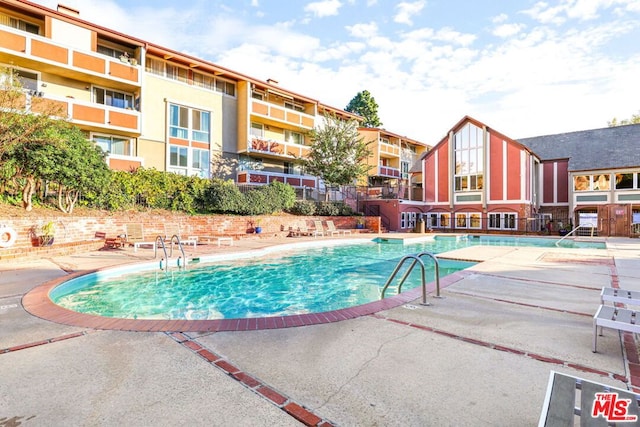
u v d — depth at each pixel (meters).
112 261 10.27
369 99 61.78
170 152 21.91
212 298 8.16
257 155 26.50
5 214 10.81
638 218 24.89
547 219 28.86
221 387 3.00
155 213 16.58
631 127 29.06
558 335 4.37
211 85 24.36
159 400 2.78
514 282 7.69
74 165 12.01
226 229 18.89
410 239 20.91
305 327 4.60
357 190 29.81
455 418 2.56
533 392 2.95
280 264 12.48
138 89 19.84
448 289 6.97
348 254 15.52
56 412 2.59
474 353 3.78
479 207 28.38
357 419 2.55
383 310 5.44
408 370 3.36
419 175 40.16
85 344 3.95
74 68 17.06
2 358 3.56
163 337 4.19
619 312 4.18
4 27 15.23
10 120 10.59
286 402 2.77
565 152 30.78
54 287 6.78
